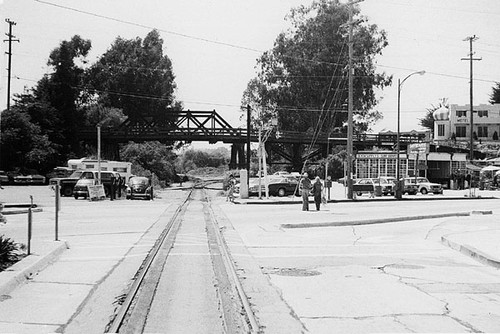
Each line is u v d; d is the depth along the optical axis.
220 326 7.38
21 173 62.97
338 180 69.50
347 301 8.85
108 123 84.06
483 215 27.23
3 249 11.30
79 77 80.88
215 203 38.72
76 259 12.83
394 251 14.66
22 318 7.69
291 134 79.81
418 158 58.72
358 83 81.50
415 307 8.46
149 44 99.62
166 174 80.06
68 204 34.22
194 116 84.19
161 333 7.06
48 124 70.88
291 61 83.56
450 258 13.51
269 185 45.81
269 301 8.81
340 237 17.81
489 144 87.69
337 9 82.56
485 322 7.62
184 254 13.66
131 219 23.98
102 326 7.31
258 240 16.92
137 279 10.29
